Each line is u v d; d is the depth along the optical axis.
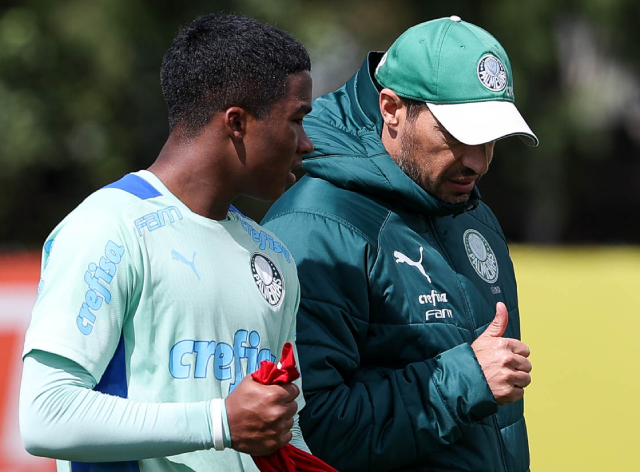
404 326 7.82
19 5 46.81
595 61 56.84
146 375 5.76
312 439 7.47
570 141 57.31
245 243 6.36
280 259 6.64
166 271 5.82
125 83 45.84
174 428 5.46
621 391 13.57
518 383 7.46
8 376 13.58
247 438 5.56
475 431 7.90
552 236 60.66
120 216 5.78
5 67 44.75
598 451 13.36
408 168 8.05
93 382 5.53
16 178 45.72
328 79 50.38
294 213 8.01
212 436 5.52
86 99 45.56
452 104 7.67
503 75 7.83
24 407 5.38
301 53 6.35
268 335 6.31
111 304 5.58
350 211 7.95
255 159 6.18
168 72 6.25
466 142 7.53
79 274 5.54
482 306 8.40
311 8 48.66
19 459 13.31
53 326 5.41
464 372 7.42
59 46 45.41
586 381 13.68
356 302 7.72
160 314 5.80
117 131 46.19
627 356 13.73
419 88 7.81
